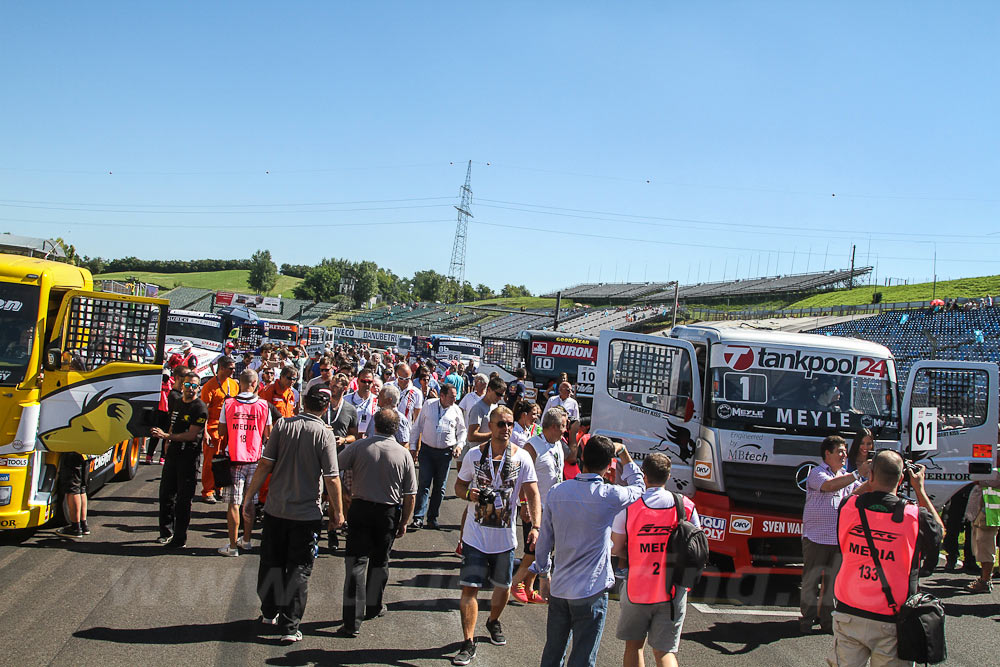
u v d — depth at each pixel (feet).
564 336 75.05
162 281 487.61
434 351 126.31
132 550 25.34
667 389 28.17
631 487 16.48
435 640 19.48
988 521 26.89
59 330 25.77
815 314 206.80
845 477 21.74
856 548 15.69
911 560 15.26
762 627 22.36
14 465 24.86
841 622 15.78
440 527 32.63
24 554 24.14
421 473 32.14
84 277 29.63
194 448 26.16
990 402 29.91
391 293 514.27
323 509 32.22
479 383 34.86
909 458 28.50
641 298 347.56
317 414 19.67
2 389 24.81
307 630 19.56
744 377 27.37
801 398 27.35
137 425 26.55
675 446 27.84
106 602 20.31
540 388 73.61
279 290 495.00
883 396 27.89
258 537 28.04
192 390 26.27
